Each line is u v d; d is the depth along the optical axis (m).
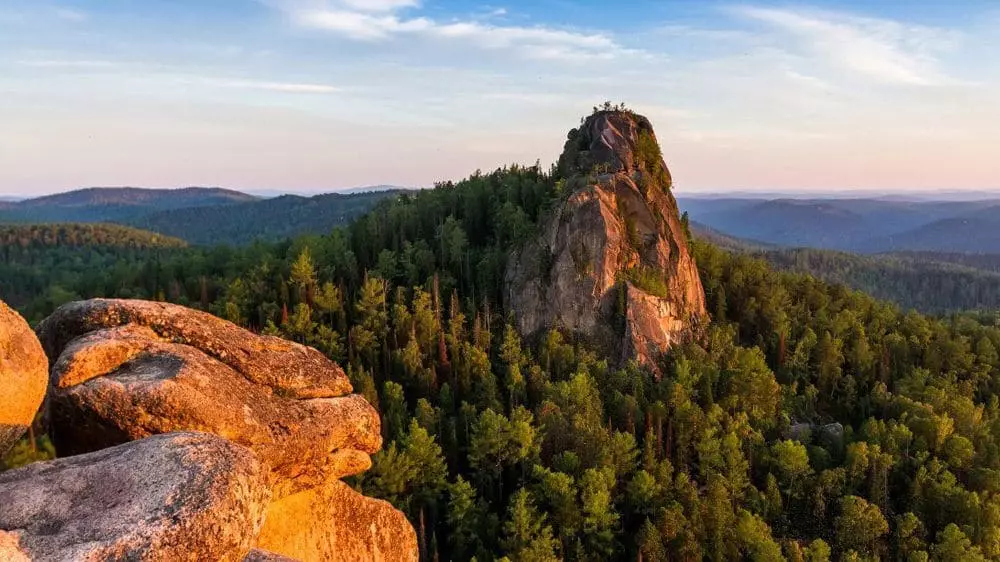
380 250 171.88
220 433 18.02
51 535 12.28
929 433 110.50
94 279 195.38
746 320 166.62
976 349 164.25
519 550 75.56
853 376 148.75
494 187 198.38
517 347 129.88
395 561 27.19
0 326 14.72
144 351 18.88
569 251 143.25
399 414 99.12
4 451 14.92
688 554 79.19
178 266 193.25
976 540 88.69
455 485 82.44
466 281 159.62
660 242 149.75
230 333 21.66
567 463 90.38
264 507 15.43
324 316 141.12
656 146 170.12
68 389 17.20
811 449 109.44
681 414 107.19
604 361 126.81
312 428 21.30
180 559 12.61
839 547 88.69
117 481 13.64
